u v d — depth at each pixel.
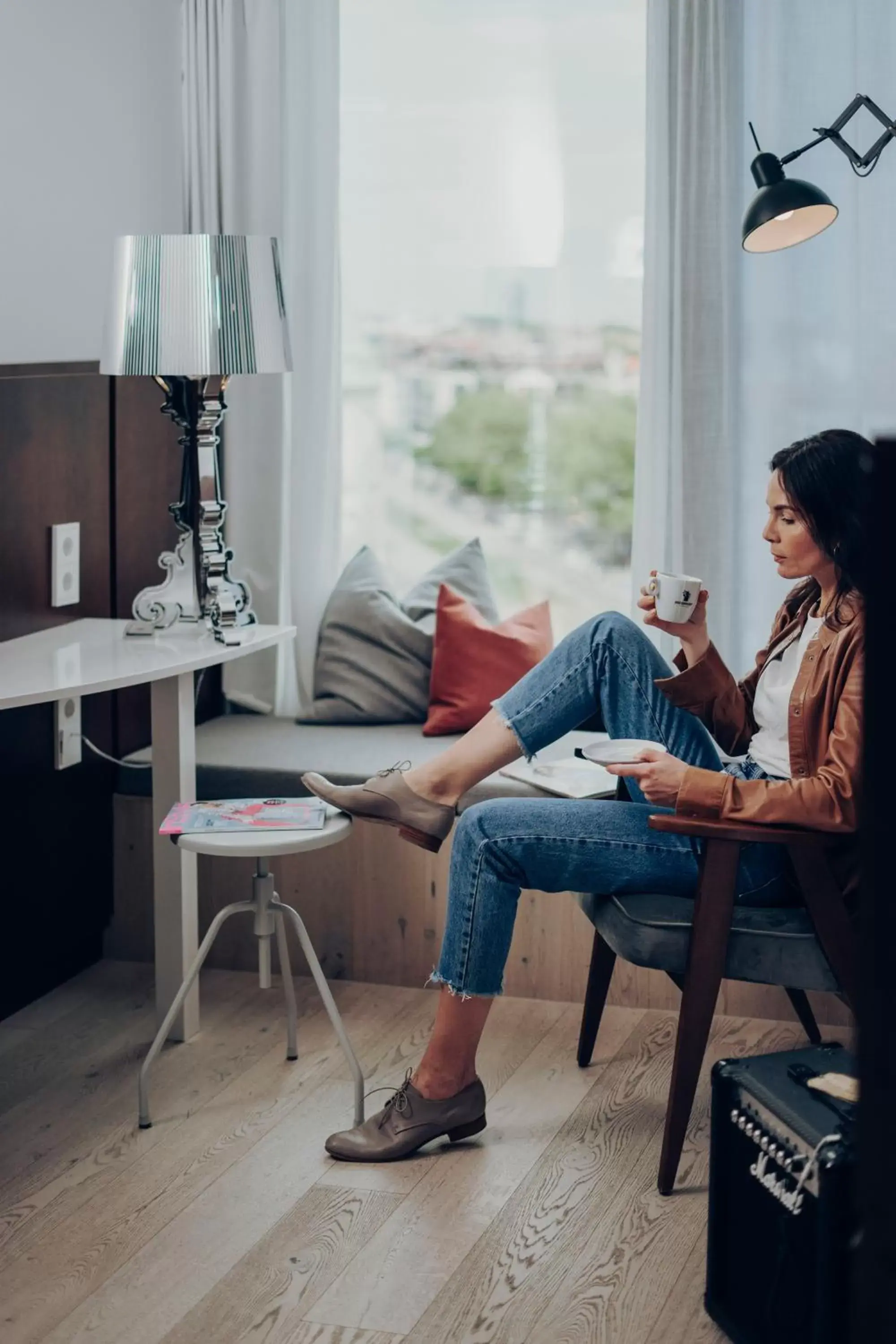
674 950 2.35
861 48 3.30
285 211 3.73
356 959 3.31
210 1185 2.40
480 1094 2.54
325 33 3.66
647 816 2.49
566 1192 2.38
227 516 3.86
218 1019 3.11
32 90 3.17
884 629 1.14
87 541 3.27
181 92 3.77
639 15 3.64
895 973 1.15
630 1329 2.02
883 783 1.15
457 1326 2.02
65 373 3.16
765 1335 1.91
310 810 2.72
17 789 3.06
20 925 3.12
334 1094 2.75
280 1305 2.06
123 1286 2.10
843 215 3.38
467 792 3.05
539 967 3.21
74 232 3.36
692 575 3.54
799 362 3.44
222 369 2.88
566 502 3.88
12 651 2.87
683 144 3.42
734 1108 1.99
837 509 2.35
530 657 3.56
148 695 3.59
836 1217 1.76
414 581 3.99
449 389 3.90
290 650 3.87
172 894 2.94
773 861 2.42
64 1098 2.73
